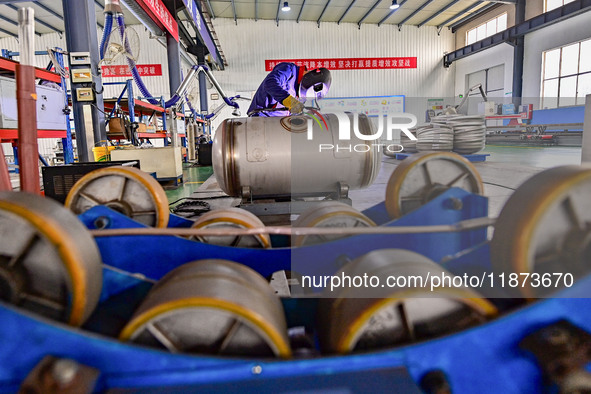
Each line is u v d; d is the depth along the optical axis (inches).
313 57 776.3
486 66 734.5
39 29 693.9
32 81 77.2
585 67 548.4
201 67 155.4
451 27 814.5
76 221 35.2
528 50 643.5
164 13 310.7
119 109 252.7
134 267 52.4
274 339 31.6
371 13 730.8
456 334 30.5
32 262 34.0
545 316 30.7
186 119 440.8
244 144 92.1
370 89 799.1
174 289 33.1
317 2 671.1
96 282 35.8
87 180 67.7
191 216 113.5
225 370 29.4
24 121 78.3
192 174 287.1
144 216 68.6
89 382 26.4
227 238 60.7
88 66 199.0
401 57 800.9
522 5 637.9
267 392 28.8
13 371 28.2
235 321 32.8
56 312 34.3
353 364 30.0
